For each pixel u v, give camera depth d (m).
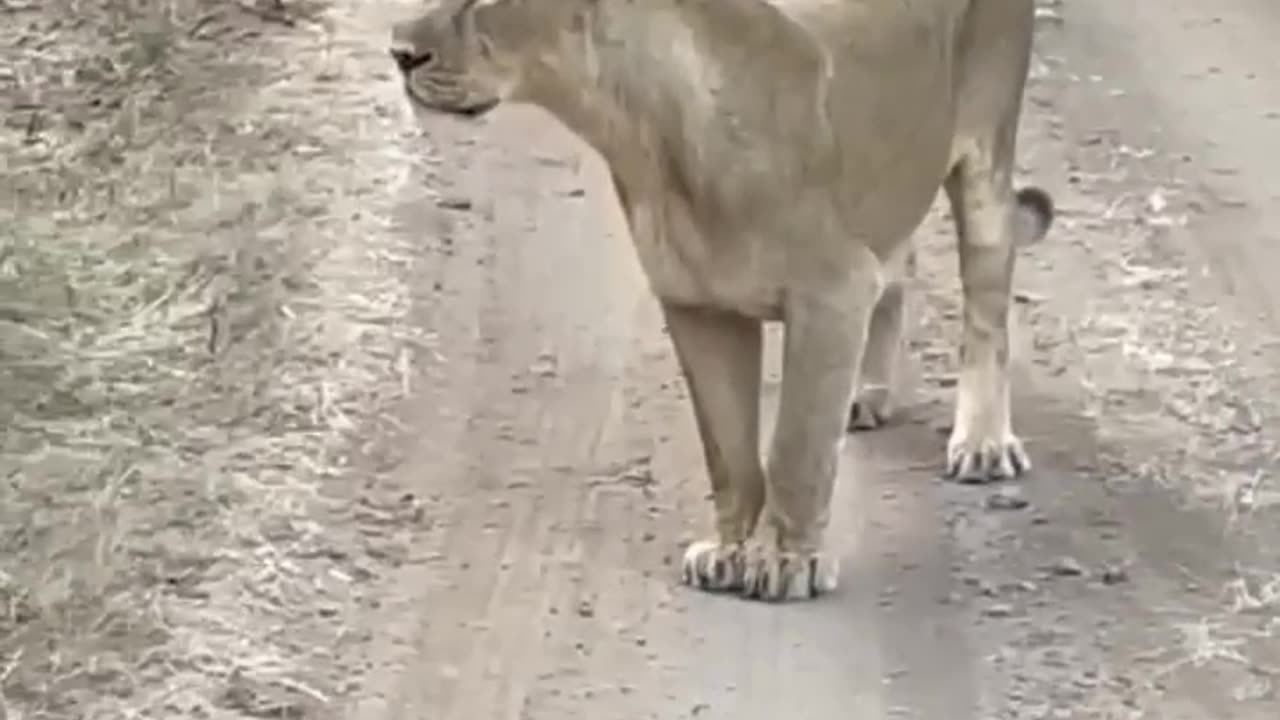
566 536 10.62
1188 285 13.13
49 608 9.98
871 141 9.51
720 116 9.17
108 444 11.34
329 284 13.12
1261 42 17.03
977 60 10.39
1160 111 15.77
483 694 9.45
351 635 9.87
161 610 9.98
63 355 12.19
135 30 16.44
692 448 11.41
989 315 10.91
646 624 9.89
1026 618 9.87
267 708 9.34
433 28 9.20
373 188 14.44
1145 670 9.49
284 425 11.58
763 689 9.41
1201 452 11.24
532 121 15.60
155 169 14.51
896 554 10.37
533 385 12.10
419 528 10.72
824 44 9.36
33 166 14.45
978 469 10.94
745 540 10.15
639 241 9.55
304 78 15.98
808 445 9.77
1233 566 10.23
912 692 9.37
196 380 12.00
